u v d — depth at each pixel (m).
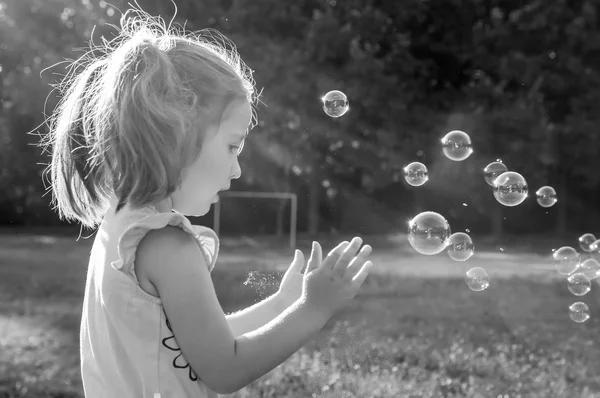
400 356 6.21
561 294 10.67
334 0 17.48
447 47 17.81
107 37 15.67
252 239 19.48
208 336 1.33
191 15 15.87
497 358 6.14
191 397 1.38
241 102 1.44
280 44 16.53
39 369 5.42
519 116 17.16
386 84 16.34
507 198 3.84
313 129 16.89
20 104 17.62
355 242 1.46
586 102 17.66
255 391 4.79
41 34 17.31
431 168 18.02
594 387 5.36
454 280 12.07
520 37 17.61
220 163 1.41
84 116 1.49
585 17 17.23
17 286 10.80
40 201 23.30
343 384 5.08
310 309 1.43
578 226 23.20
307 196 22.34
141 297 1.35
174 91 1.37
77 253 16.59
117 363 1.38
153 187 1.34
